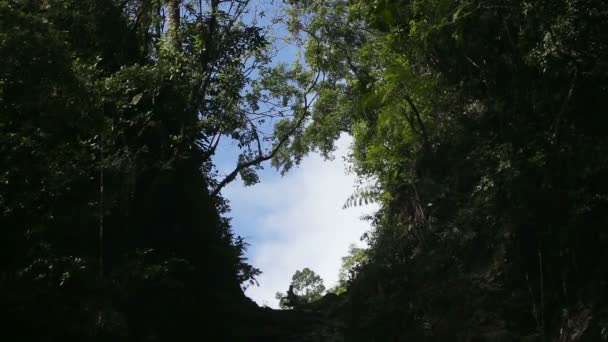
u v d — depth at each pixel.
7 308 12.31
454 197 17.91
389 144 20.36
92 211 14.52
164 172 17.52
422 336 16.08
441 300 16.25
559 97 13.98
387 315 17.08
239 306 20.08
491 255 15.95
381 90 18.16
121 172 15.58
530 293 14.63
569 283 13.62
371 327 17.14
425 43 15.62
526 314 14.62
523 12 13.30
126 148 15.67
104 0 17.00
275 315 21.47
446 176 18.72
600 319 12.52
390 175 20.28
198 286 18.22
